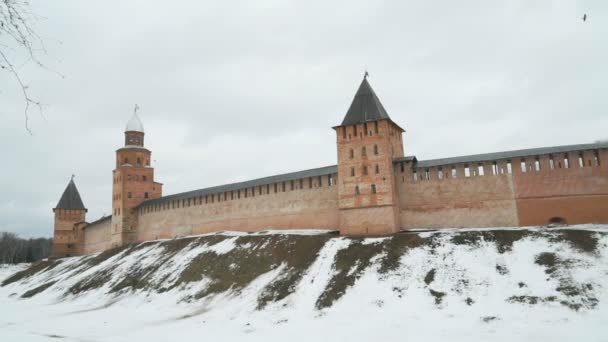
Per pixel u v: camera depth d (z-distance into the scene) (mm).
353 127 48500
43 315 42844
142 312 40031
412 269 34812
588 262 29641
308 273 39000
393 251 38250
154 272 52094
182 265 50875
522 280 29875
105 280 55594
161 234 72938
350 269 37375
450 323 27078
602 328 23203
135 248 69312
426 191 45438
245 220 59219
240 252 48406
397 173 47312
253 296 37969
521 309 26969
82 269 68312
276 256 44656
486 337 24219
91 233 94750
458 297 30094
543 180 40219
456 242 37031
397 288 32969
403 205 46406
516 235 35688
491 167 42719
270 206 56531
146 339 29375
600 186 38000
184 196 69250
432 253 36281
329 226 50344
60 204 103375
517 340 23312
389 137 47781
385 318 29469
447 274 33000
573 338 22625
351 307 32094
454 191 44031
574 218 38469
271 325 31125
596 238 32094
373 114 48344
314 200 52188
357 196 46781
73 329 34281
